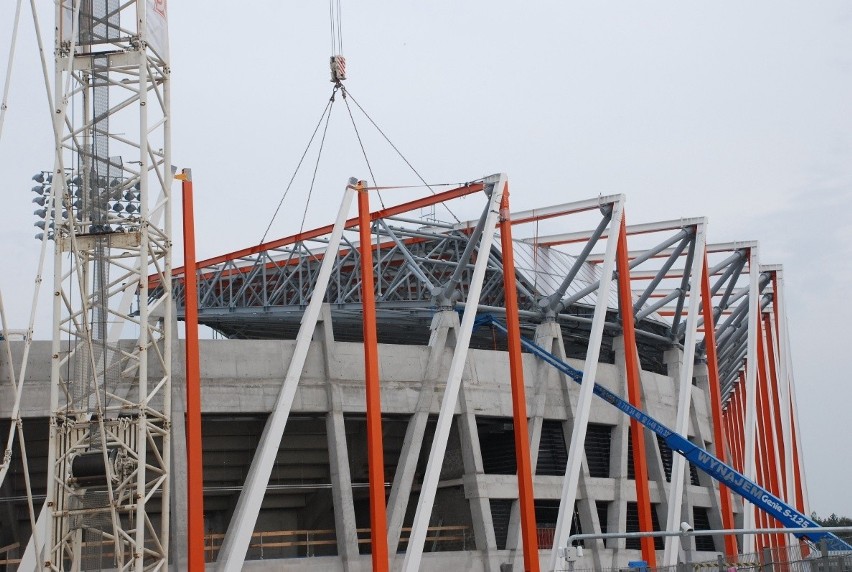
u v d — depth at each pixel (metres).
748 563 32.50
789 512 42.53
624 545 55.22
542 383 54.16
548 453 55.56
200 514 38.62
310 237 55.97
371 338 43.31
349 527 45.53
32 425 45.12
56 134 38.94
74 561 38.16
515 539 50.78
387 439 52.84
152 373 44.34
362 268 44.22
